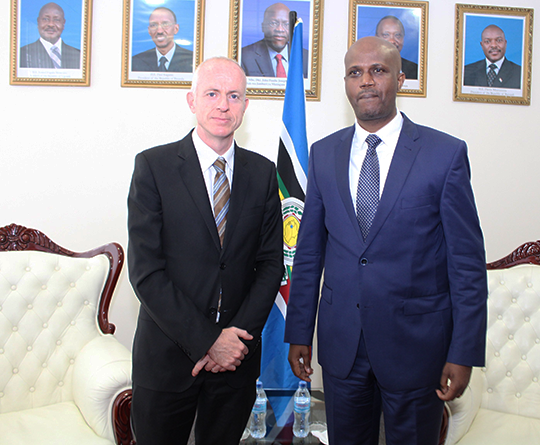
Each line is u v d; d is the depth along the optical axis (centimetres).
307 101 262
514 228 270
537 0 267
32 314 183
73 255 202
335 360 134
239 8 257
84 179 256
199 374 133
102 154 256
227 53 258
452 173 123
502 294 188
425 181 125
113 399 158
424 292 126
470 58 265
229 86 134
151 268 126
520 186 269
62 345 186
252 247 141
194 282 131
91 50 254
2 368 173
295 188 204
